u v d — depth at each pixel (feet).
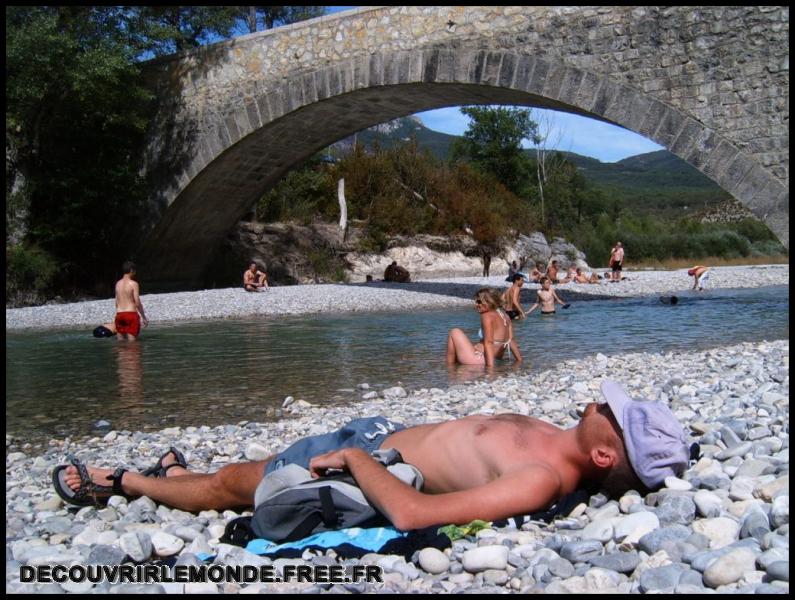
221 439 21.62
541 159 217.56
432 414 22.95
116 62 76.38
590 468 11.70
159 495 13.64
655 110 60.39
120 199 84.58
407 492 10.76
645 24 60.49
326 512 11.04
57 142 84.28
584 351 40.75
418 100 77.87
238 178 89.81
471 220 138.62
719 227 225.76
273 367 36.91
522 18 65.46
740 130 57.16
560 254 163.12
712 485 11.66
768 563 8.32
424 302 78.89
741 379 25.03
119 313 50.37
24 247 80.23
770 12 55.67
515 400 24.62
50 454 20.65
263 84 79.97
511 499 10.73
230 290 84.99
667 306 72.43
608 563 9.23
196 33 106.63
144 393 30.71
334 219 125.80
